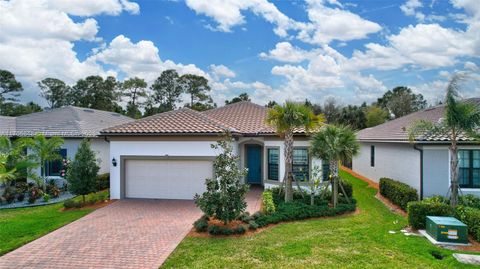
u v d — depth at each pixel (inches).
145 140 714.8
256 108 1021.8
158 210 614.2
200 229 471.8
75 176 647.8
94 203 670.5
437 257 381.1
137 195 727.7
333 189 627.2
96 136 906.7
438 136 639.8
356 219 556.1
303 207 581.0
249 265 352.2
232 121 901.2
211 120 761.6
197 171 709.9
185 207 637.9
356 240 433.4
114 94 2775.6
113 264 367.6
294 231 479.5
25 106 2458.2
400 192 641.6
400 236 451.8
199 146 700.7
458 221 437.7
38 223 535.2
